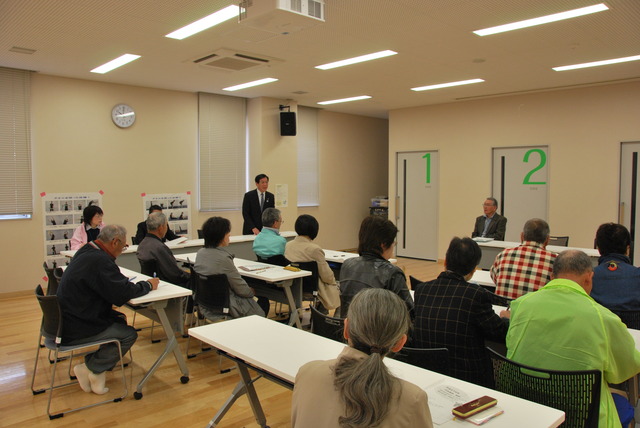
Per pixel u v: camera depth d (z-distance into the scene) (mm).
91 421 2900
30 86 6121
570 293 1828
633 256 6809
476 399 1542
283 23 3209
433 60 5527
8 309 5500
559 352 1761
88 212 5328
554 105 7387
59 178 6434
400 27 4344
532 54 5273
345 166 10211
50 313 2961
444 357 1849
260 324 2398
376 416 1025
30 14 4004
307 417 1132
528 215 7781
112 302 3074
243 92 7707
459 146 8477
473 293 2125
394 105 8922
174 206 7570
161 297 3203
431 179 8961
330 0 3684
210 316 3680
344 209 10234
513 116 7809
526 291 2902
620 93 6785
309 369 1218
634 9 3877
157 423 2881
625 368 1761
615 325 1744
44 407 3074
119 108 6930
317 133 9594
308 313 5047
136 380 3520
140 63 5691
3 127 5941
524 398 1774
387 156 11195
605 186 6977
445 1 3703
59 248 6453
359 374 1067
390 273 2559
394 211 9453
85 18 4102
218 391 3338
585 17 4078
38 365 3811
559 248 4898
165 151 7457
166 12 3951
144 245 4059
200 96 7770
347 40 4746
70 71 6109
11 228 6094
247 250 6051
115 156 6930
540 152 7598
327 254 5156
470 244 2240
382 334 1158
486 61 5582
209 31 4477
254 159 8320
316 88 7309
